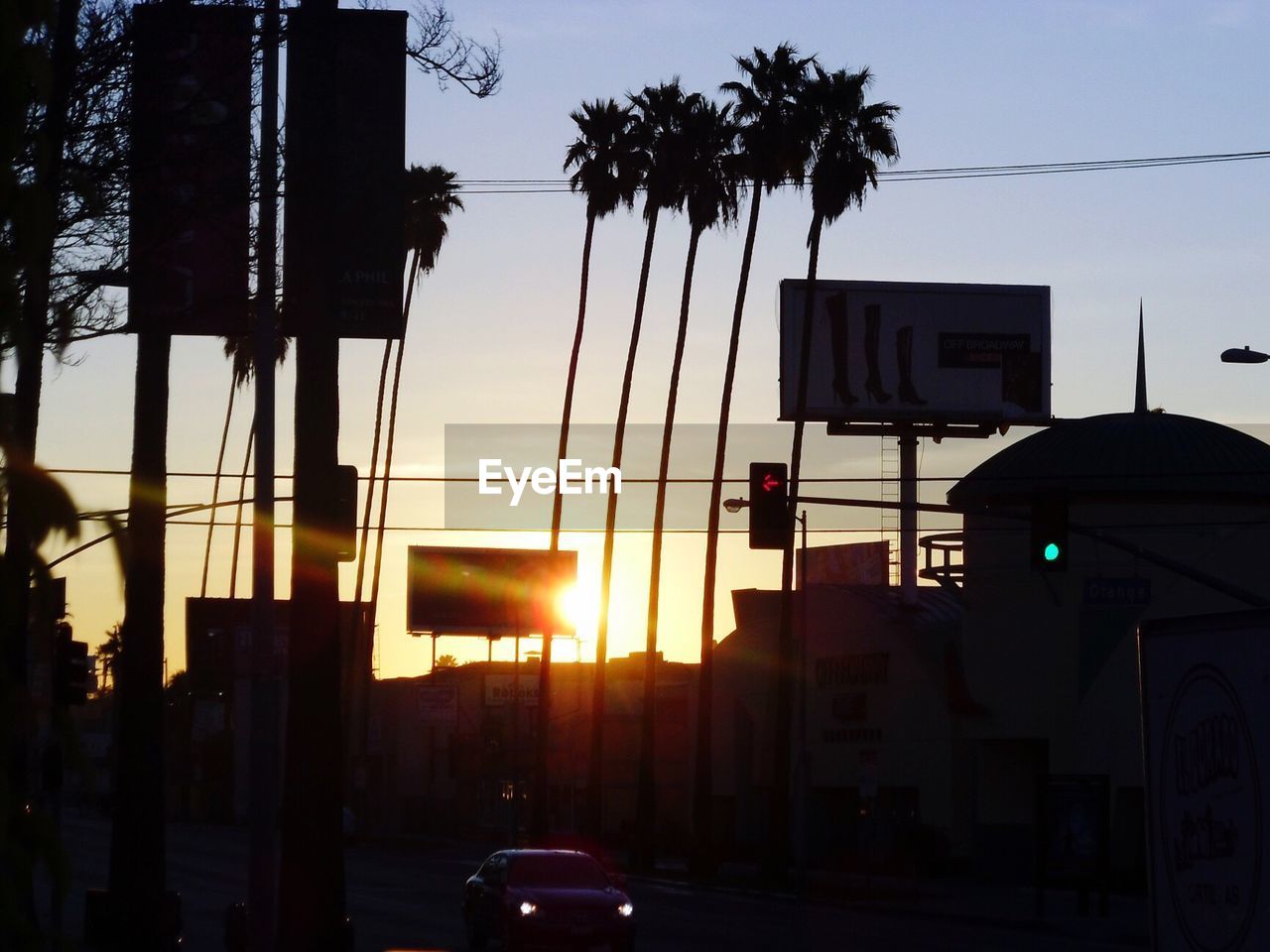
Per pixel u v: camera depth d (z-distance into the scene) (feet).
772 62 171.94
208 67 52.49
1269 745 36.65
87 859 175.01
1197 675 39.86
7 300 11.12
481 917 90.27
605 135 197.98
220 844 233.55
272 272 55.52
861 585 205.87
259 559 59.16
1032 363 200.54
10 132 11.48
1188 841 40.06
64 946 10.71
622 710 266.98
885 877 172.55
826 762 194.39
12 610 10.62
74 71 46.44
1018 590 165.27
